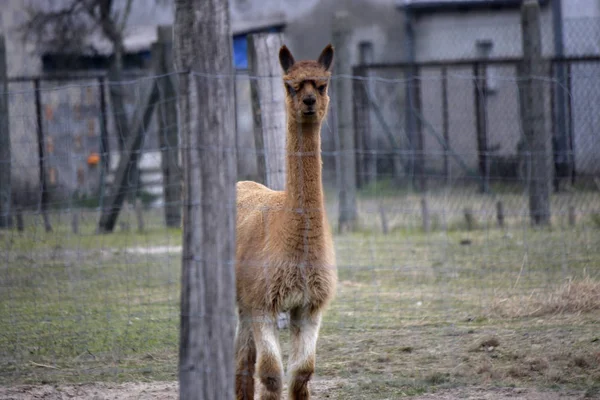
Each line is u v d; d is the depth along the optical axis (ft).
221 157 23.75
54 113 95.71
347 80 77.71
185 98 23.63
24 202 86.17
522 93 77.46
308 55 137.18
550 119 82.69
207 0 23.36
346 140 77.77
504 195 85.81
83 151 93.56
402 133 96.07
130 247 68.85
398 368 35.88
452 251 60.85
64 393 33.58
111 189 79.61
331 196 96.78
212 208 23.73
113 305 48.32
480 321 42.57
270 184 46.96
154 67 80.02
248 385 33.86
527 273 50.80
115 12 131.54
